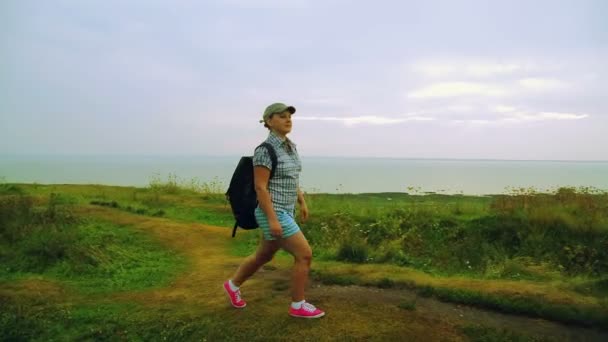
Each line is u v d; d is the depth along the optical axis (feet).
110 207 32.17
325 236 26.45
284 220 12.24
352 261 21.62
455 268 21.29
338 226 27.66
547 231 24.97
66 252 20.68
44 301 15.79
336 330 12.44
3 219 23.99
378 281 16.58
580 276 19.90
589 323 13.14
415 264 21.71
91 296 16.58
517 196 30.53
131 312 14.69
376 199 47.29
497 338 12.34
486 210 30.63
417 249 25.00
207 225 29.07
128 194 41.83
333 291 15.78
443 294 15.16
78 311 14.90
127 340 13.17
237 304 14.08
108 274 19.29
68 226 24.54
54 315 14.64
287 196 12.41
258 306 14.23
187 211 35.09
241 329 12.85
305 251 12.49
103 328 13.71
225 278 18.20
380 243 25.58
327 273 17.61
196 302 15.31
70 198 33.78
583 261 22.35
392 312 13.66
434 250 24.66
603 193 32.96
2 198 28.50
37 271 19.45
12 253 20.66
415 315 13.55
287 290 15.90
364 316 13.33
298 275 12.69
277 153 12.08
